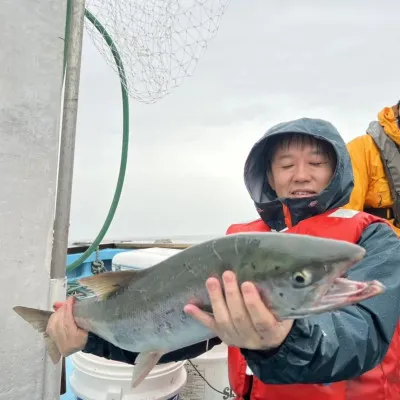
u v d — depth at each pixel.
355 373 0.64
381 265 0.74
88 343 0.85
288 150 0.93
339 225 0.84
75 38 0.97
